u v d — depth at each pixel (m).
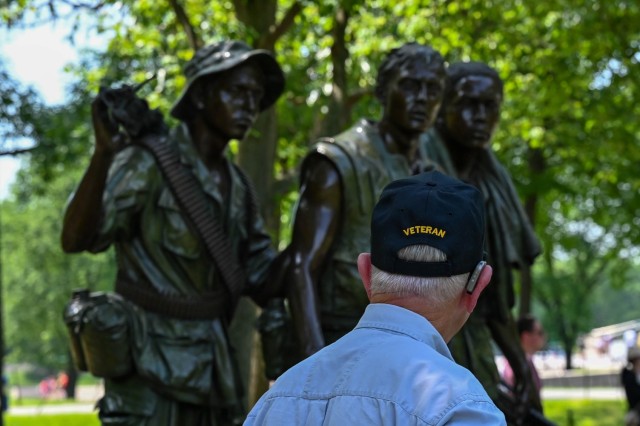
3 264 55.34
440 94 7.11
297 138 17.44
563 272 45.66
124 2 13.72
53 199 45.59
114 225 6.81
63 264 51.75
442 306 3.05
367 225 6.98
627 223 25.02
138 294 6.98
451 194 3.07
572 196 21.22
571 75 16.64
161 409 6.99
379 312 3.06
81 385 71.69
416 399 2.82
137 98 6.81
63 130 14.37
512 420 8.28
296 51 16.00
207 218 7.08
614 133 18.47
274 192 13.18
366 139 7.11
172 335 7.00
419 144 7.47
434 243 3.03
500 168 8.22
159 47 14.27
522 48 16.28
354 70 16.58
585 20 15.52
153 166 6.95
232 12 14.09
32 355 61.03
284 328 7.23
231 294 7.23
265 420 3.02
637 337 24.89
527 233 8.26
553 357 65.69
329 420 2.90
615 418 26.00
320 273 6.98
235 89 7.07
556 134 18.91
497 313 8.16
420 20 15.15
